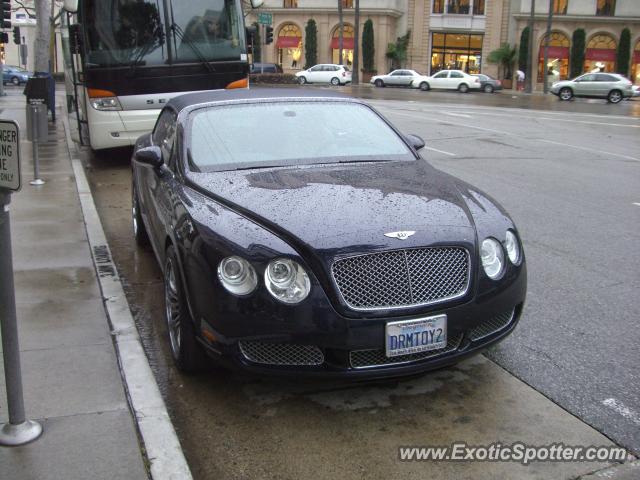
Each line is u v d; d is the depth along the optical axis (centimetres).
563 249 686
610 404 383
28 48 5584
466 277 368
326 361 351
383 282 350
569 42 5066
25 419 333
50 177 1030
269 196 403
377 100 3178
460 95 3931
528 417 369
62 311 500
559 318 505
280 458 334
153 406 362
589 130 1888
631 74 5022
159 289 575
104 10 1074
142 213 625
